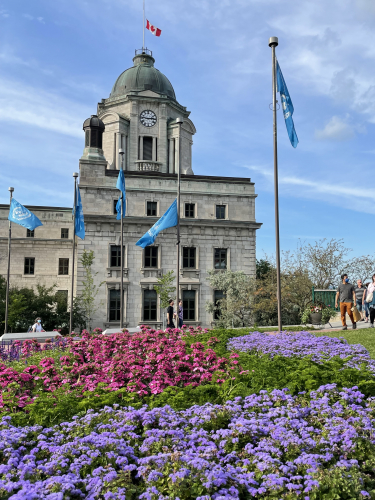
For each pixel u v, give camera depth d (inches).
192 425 242.8
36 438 228.4
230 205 1595.7
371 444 214.8
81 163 1523.1
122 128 2037.4
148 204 1549.0
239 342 553.9
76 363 396.5
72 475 187.0
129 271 1494.8
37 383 354.6
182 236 1542.8
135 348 482.0
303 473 193.9
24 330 1504.7
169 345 478.0
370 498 175.3
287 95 763.4
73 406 271.6
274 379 325.1
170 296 1517.0
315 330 807.7
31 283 1819.6
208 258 1550.2
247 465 199.5
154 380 334.6
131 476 208.8
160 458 194.4
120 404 287.1
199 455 200.8
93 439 214.8
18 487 177.9
